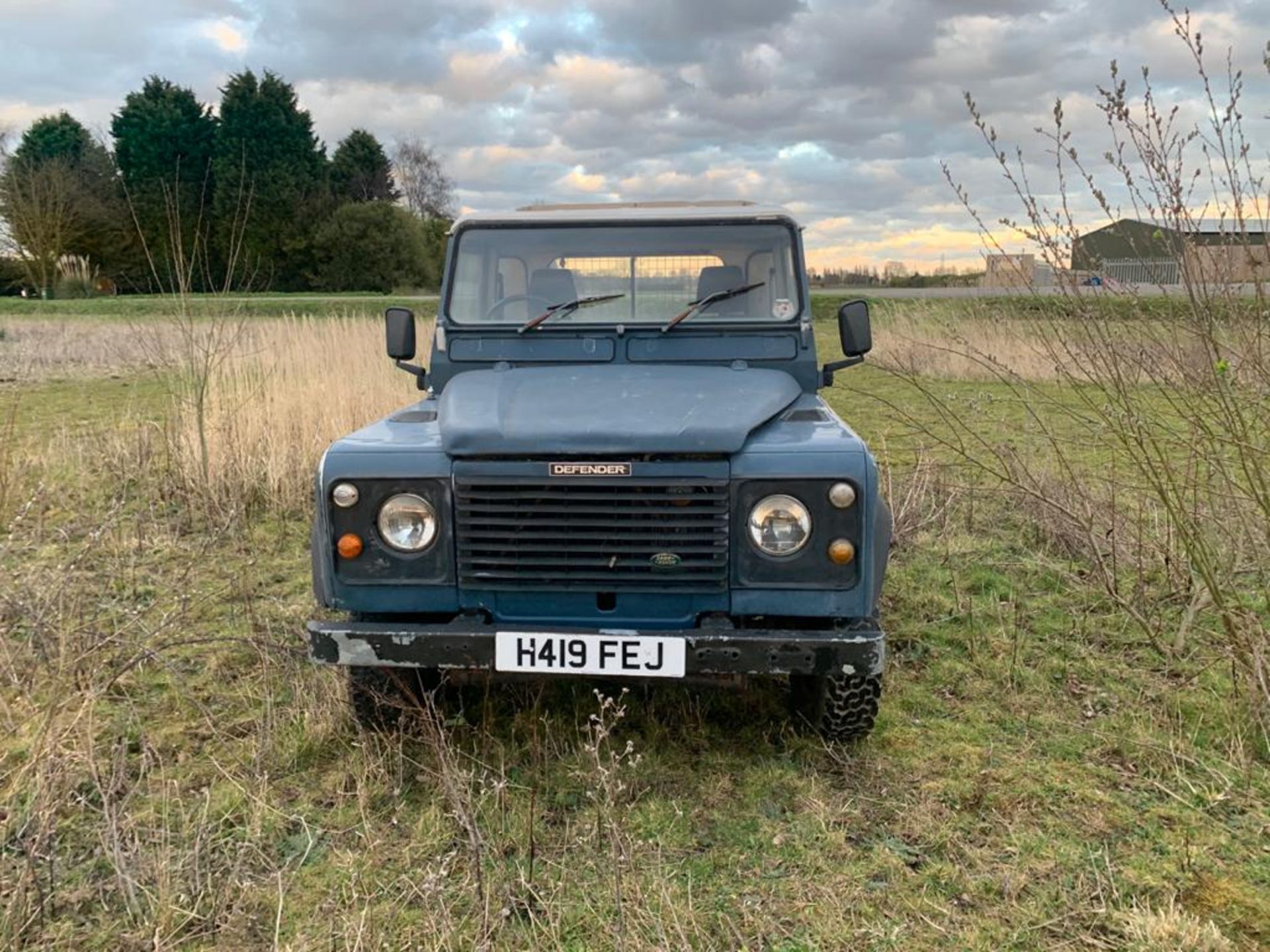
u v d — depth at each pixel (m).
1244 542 4.09
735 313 3.99
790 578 2.96
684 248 4.03
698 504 2.97
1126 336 3.76
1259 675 3.37
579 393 3.43
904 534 5.99
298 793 3.16
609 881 2.65
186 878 2.63
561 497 2.98
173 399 9.51
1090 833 2.92
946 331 9.92
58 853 2.73
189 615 4.69
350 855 2.78
